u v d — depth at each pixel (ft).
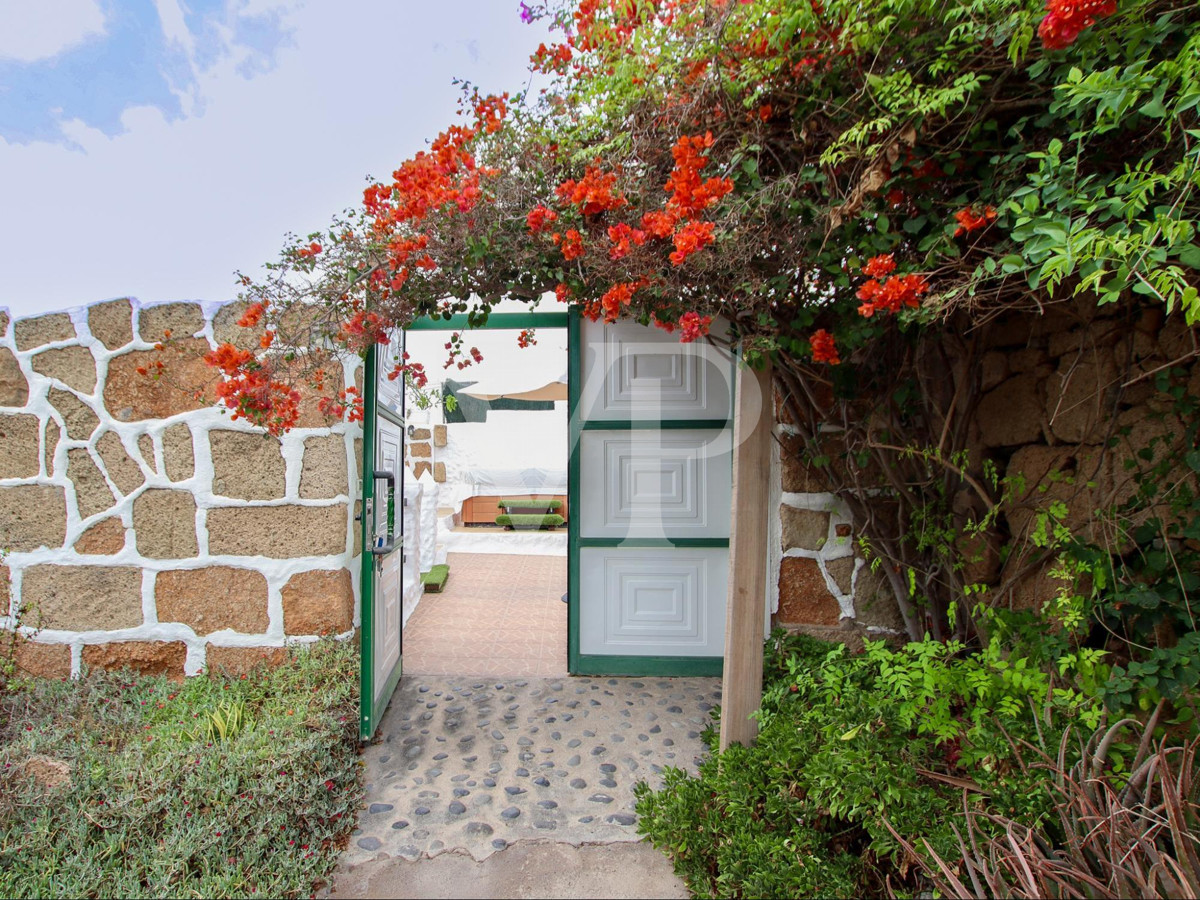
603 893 5.74
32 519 9.42
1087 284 4.36
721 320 8.38
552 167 6.57
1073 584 6.84
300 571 9.60
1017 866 4.39
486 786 7.32
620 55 6.42
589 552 10.59
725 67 5.92
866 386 8.57
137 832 5.94
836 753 5.51
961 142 5.44
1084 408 6.98
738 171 6.23
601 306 6.64
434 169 6.21
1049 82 5.27
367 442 8.09
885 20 5.04
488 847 6.32
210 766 6.61
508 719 8.89
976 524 8.08
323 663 9.11
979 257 5.92
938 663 5.93
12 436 9.42
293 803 6.40
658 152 6.45
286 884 5.57
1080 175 5.20
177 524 9.50
